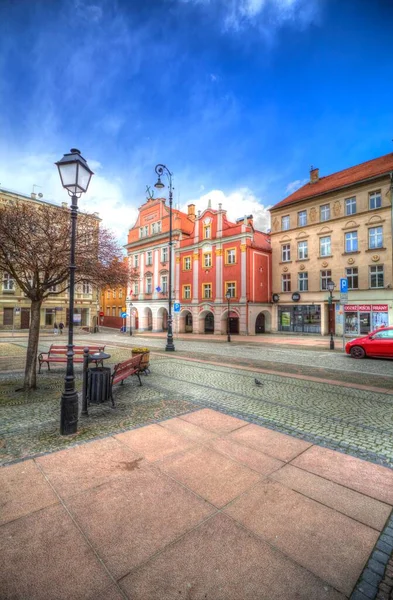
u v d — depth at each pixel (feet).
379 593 7.41
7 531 9.30
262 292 106.63
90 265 27.55
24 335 100.07
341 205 90.17
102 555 8.45
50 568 8.02
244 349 59.98
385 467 13.53
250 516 10.07
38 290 27.12
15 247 24.98
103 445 15.39
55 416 19.86
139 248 144.36
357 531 9.45
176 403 22.66
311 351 56.75
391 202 79.66
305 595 7.34
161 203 134.31
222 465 13.44
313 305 96.53
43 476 12.42
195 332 116.98
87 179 18.42
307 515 10.15
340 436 16.89
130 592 7.38
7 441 15.85
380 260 81.71
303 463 13.74
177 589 7.47
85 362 20.11
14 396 24.80
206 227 115.75
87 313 141.69
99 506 10.52
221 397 24.41
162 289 132.26
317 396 24.98
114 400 23.40
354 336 85.92
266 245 111.96
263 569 8.04
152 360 43.62
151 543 8.88
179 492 11.35
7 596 7.24
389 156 93.50
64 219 27.68
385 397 24.84
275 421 19.08
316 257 95.45
